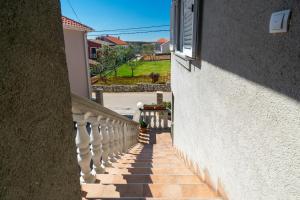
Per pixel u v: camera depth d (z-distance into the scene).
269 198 1.45
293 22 1.15
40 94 0.93
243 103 1.79
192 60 3.95
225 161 2.24
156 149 7.23
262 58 1.48
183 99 5.20
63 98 1.13
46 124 0.98
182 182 3.03
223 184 2.32
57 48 1.06
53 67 1.03
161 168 3.76
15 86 0.78
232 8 2.01
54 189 1.06
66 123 1.17
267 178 1.46
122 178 2.81
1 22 0.72
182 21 4.96
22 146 0.82
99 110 2.47
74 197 1.30
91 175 2.51
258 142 1.57
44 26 0.95
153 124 10.64
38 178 0.93
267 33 1.41
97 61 28.45
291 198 1.22
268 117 1.43
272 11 1.35
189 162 4.32
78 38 11.59
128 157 4.73
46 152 0.99
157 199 2.24
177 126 6.49
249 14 1.67
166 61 38.94
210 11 2.75
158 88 19.50
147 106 10.19
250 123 1.68
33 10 0.88
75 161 1.30
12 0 0.77
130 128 6.25
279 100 1.30
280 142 1.31
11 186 0.77
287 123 1.24
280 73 1.28
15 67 0.78
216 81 2.52
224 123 2.26
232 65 2.02
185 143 4.93
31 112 0.87
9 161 0.75
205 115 3.04
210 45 2.75
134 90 19.47
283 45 1.25
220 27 2.35
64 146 1.16
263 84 1.48
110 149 3.61
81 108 2.03
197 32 3.35
